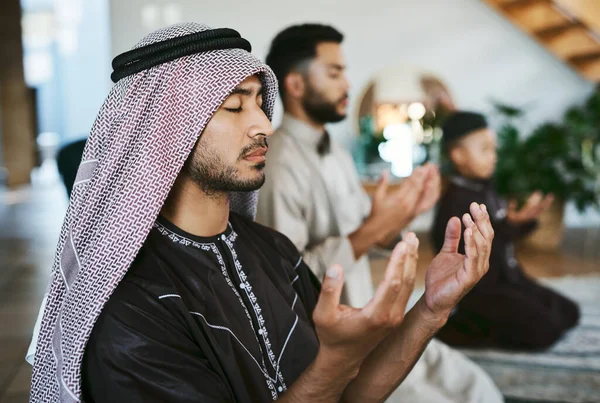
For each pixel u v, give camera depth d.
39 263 4.72
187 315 0.90
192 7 5.16
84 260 0.89
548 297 2.95
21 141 9.09
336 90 1.72
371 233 1.64
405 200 1.61
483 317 2.88
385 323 0.70
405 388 1.62
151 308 0.88
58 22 11.58
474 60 5.64
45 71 11.66
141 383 0.84
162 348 0.86
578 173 5.15
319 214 1.73
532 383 2.59
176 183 0.98
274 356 1.03
